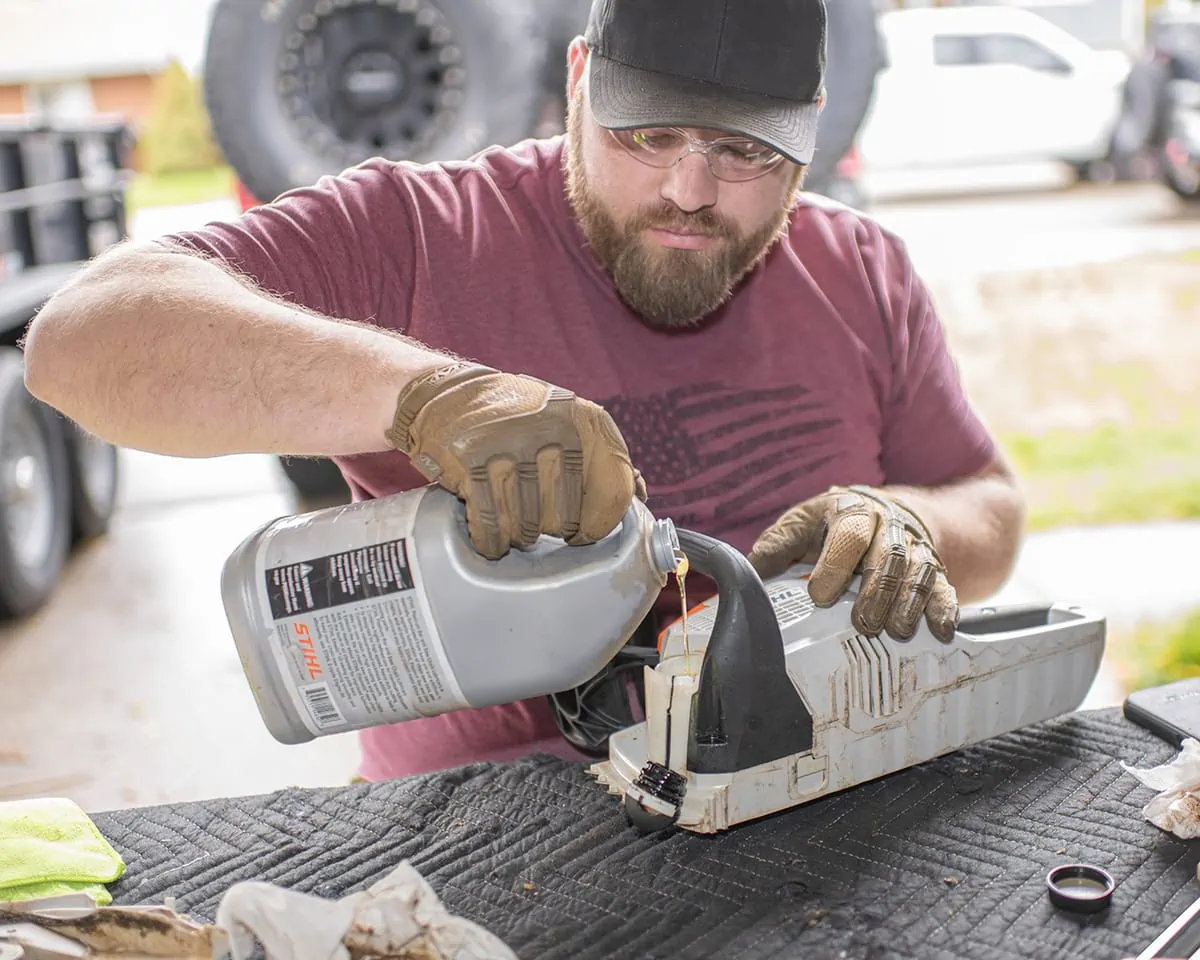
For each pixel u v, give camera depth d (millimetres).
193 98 17031
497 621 912
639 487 986
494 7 3232
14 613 3512
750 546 1512
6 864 985
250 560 942
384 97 3312
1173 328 6312
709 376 1488
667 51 1183
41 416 3594
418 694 940
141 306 1054
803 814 1081
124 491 4816
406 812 1122
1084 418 5121
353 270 1379
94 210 4449
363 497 1522
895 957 877
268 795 1165
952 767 1159
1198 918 896
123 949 893
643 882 990
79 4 17969
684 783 1007
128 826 1110
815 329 1519
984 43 9656
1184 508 4113
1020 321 6531
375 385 970
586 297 1457
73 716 3002
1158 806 1043
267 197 3365
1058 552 3812
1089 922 911
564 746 1445
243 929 850
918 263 7770
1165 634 3168
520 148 1542
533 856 1038
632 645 1195
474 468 865
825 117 3809
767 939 903
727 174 1241
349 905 844
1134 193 9789
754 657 990
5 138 3570
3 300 3217
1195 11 9531
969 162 9836
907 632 1068
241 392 1006
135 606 3660
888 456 1645
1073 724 1253
